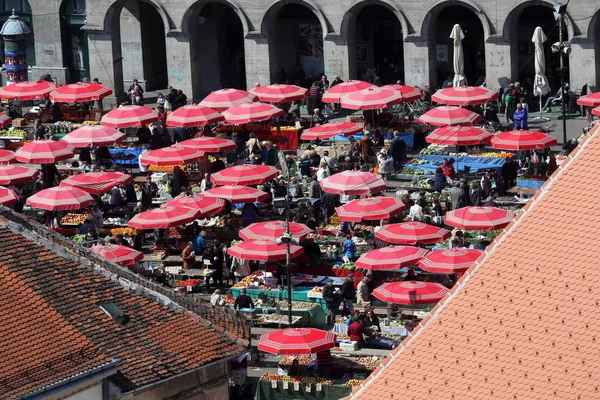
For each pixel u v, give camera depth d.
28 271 56.38
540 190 39.84
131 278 63.25
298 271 84.62
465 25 132.12
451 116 104.94
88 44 137.00
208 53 140.00
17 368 50.56
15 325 52.78
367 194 91.62
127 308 57.22
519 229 39.72
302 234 84.19
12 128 123.12
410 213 91.06
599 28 120.94
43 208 91.19
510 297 39.34
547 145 98.12
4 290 54.53
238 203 97.38
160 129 117.19
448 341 39.75
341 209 88.25
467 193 95.00
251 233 84.62
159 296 58.88
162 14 133.25
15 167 99.88
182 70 134.75
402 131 111.94
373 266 78.19
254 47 132.38
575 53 121.44
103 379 52.47
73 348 52.75
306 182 103.69
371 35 137.25
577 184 39.34
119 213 98.38
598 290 38.31
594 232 38.75
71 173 109.06
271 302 79.75
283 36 139.25
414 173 101.94
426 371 39.75
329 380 67.88
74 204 91.25
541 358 38.50
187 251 86.38
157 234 92.25
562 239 39.12
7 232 58.28
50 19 138.75
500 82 124.31
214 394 56.56
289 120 118.69
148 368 54.09
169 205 90.75
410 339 40.28
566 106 120.06
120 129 120.56
